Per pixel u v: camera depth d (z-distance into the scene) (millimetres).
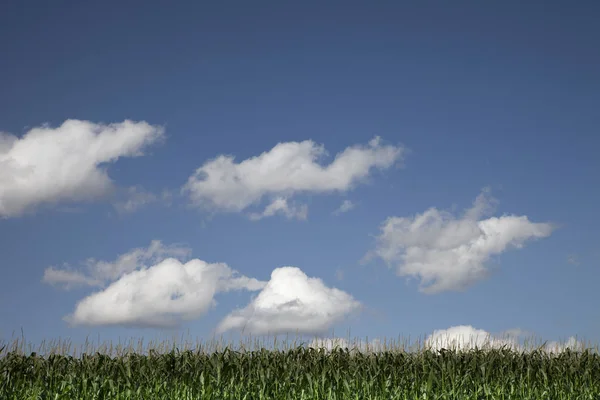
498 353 18469
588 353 18328
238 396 15102
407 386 16031
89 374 16438
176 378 16234
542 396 15703
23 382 15820
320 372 16891
